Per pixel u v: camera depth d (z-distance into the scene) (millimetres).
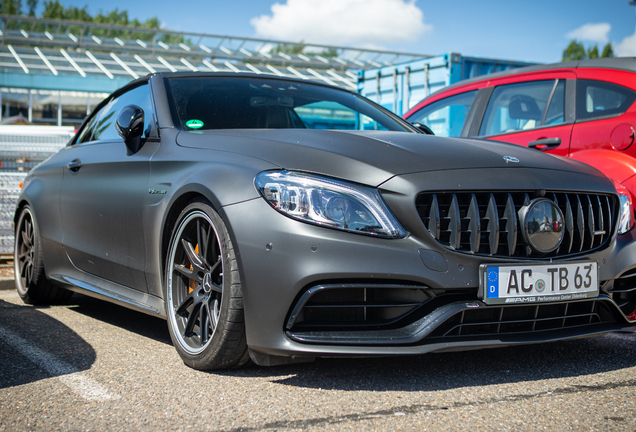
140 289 2834
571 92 4145
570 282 2307
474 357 2598
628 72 3900
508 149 2637
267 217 2141
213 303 2387
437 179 2182
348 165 2201
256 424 1839
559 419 1881
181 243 2537
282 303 2096
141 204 2750
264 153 2326
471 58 8422
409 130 3426
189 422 1860
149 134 2908
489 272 2162
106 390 2158
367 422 1852
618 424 1843
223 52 27203
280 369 2391
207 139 2611
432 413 1927
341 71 27969
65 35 25625
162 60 25953
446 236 2176
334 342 2072
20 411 1962
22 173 5512
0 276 4797
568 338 2318
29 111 22141
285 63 27500
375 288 2162
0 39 24578
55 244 3623
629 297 2607
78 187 3350
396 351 2066
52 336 3000
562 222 2307
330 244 2068
